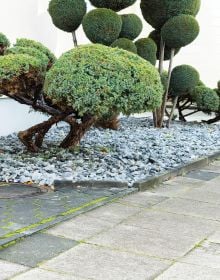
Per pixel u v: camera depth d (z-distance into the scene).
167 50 10.23
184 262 3.81
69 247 3.98
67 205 4.99
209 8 15.16
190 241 4.26
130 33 8.88
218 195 5.84
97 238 4.21
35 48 6.68
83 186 5.70
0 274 3.44
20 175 5.86
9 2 8.76
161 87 6.15
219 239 4.34
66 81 5.63
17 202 4.99
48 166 6.22
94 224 4.54
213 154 8.02
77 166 6.41
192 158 7.54
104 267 3.66
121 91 5.68
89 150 7.45
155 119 10.62
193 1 9.31
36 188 5.53
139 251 3.98
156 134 9.63
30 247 3.93
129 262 3.76
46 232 4.27
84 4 8.58
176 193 5.82
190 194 5.81
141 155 7.39
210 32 15.20
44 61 6.25
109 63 5.76
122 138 8.90
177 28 9.08
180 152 7.89
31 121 9.38
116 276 3.52
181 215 4.98
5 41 6.68
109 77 5.68
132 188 5.76
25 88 6.09
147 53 9.07
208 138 9.63
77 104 5.63
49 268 3.59
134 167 6.54
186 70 10.11
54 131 9.29
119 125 10.16
